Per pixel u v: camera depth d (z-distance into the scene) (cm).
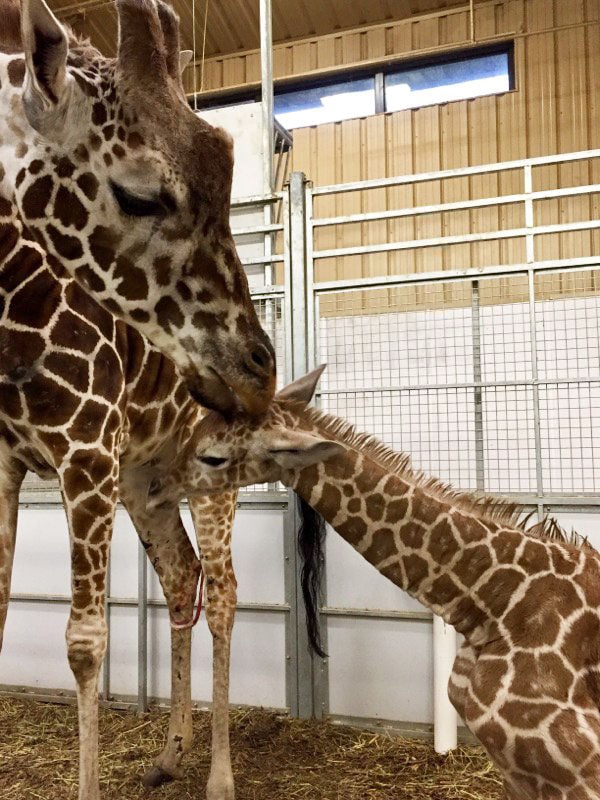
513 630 195
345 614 380
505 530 208
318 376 235
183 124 166
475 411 381
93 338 236
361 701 379
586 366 397
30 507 444
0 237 218
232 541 404
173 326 181
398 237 619
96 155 164
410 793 298
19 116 170
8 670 441
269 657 396
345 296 555
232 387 184
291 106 700
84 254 174
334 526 214
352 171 645
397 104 669
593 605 194
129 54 161
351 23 671
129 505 311
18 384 224
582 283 473
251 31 685
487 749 190
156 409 279
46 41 151
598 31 597
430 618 368
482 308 418
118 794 300
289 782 310
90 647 227
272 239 415
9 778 312
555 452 398
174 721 312
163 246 172
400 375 425
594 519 354
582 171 584
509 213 594
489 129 614
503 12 626
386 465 216
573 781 176
